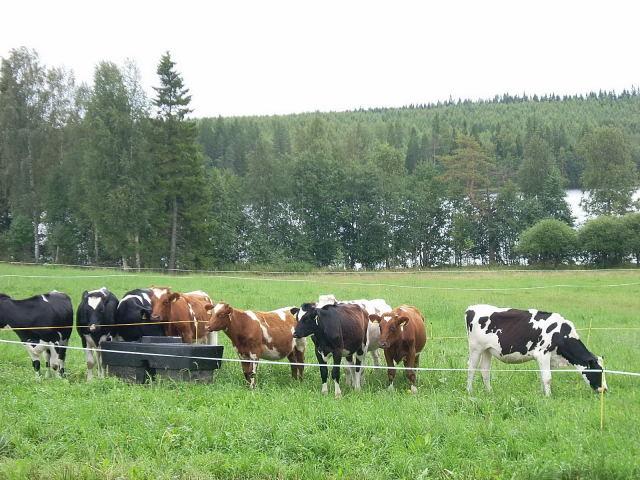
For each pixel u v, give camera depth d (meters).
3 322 15.72
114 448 10.09
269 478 9.24
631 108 189.38
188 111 63.09
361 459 9.68
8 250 66.44
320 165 77.69
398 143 131.50
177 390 13.37
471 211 82.25
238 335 15.38
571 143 127.88
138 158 58.66
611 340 21.34
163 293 16.39
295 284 38.16
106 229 58.28
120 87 58.66
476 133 131.62
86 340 15.98
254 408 12.15
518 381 15.29
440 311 27.58
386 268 77.94
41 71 61.88
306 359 18.05
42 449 10.10
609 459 9.32
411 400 12.79
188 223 63.06
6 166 60.94
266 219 77.69
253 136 115.75
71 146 62.72
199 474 9.20
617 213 86.12
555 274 54.31
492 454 9.75
